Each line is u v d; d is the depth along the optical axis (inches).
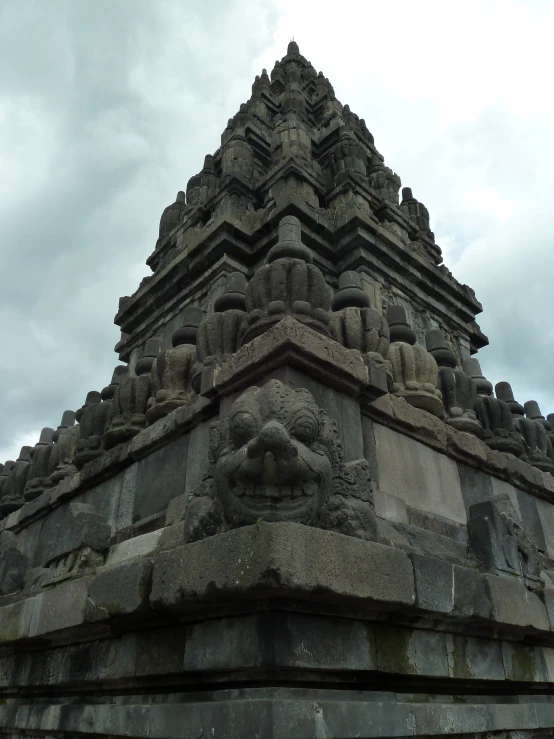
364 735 117.8
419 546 173.9
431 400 223.1
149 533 182.7
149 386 253.4
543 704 186.9
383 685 138.3
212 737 110.8
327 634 124.0
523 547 197.5
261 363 167.9
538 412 375.6
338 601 120.8
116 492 238.1
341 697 123.2
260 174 473.7
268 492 129.8
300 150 452.1
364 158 475.5
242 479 132.2
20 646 204.2
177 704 122.6
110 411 260.8
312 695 117.6
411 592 134.0
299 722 107.3
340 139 479.8
